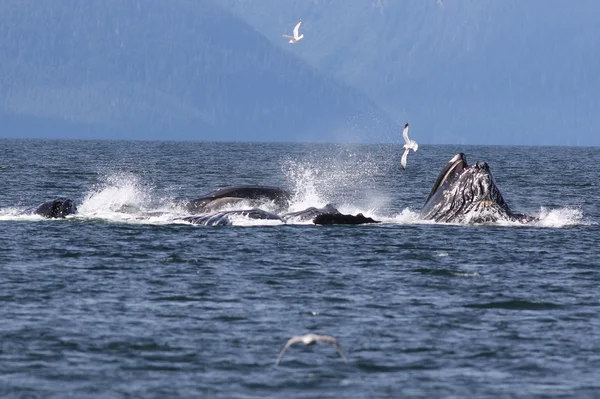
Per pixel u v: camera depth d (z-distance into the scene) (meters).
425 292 107.56
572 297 106.12
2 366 82.06
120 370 81.75
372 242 139.50
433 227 154.12
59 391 77.19
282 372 81.75
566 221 165.62
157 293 105.75
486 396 77.44
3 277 112.00
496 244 138.75
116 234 144.62
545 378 81.25
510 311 100.06
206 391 77.62
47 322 93.69
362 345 88.38
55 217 162.38
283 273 116.81
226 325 93.75
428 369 82.94
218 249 132.50
